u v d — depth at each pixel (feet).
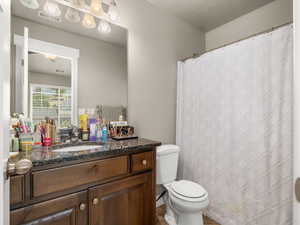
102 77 5.21
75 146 4.28
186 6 6.39
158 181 5.49
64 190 2.99
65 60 4.63
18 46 3.96
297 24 1.77
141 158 4.07
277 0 5.97
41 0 4.27
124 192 3.77
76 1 4.72
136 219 3.98
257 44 4.59
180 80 6.91
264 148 4.45
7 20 1.73
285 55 4.09
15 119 3.59
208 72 5.86
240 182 4.95
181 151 6.86
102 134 4.65
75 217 3.10
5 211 1.69
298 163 1.72
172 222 5.36
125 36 5.61
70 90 4.70
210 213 5.78
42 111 4.27
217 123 5.57
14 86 3.91
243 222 4.87
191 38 7.62
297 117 1.74
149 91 6.21
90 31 5.01
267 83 4.41
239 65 4.98
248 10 6.61
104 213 3.46
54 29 4.46
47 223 2.80
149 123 6.23
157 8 6.41
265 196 4.43
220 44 7.74
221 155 5.46
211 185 5.76
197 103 6.25
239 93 4.98
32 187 2.66
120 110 5.53
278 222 4.19
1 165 1.37
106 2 5.09
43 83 4.29
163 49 6.61
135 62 5.85
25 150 3.43
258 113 4.56
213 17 7.10
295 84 1.77
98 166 3.37
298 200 1.72
